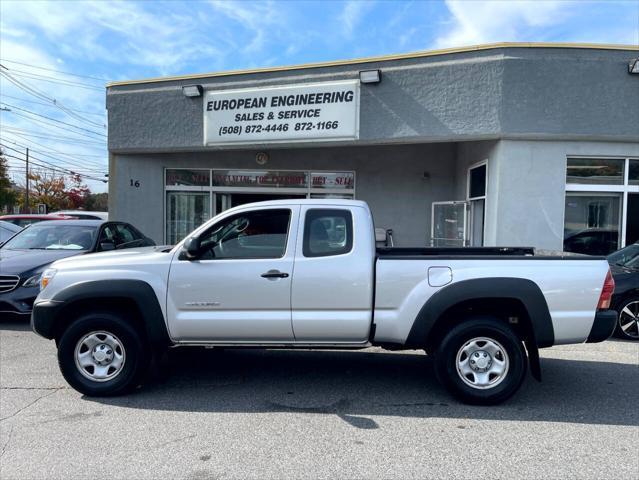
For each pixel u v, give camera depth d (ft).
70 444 12.60
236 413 14.70
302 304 15.55
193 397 16.05
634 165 31.94
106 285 15.67
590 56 31.01
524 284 15.03
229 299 15.61
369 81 34.14
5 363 19.43
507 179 31.60
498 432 13.38
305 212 15.99
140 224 42.27
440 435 13.17
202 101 38.58
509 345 15.08
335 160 42.47
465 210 37.29
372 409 15.05
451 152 41.81
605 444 12.67
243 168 42.52
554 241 31.73
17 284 24.67
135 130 40.16
